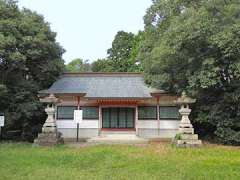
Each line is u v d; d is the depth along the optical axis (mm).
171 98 28234
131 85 31094
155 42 28547
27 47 25984
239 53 22156
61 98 28391
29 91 26500
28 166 14875
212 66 22656
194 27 22703
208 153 18969
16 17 27125
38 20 29188
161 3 28562
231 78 24188
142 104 29484
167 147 21844
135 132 29062
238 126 24516
